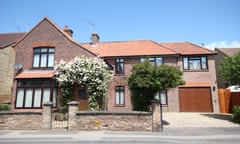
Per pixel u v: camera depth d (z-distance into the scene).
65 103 15.66
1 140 9.13
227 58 14.77
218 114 18.14
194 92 20.08
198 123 13.77
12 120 11.80
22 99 16.47
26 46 17.83
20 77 16.47
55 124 12.64
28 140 9.12
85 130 11.27
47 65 17.33
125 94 19.94
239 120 13.92
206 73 20.41
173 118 15.87
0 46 21.08
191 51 21.31
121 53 21.41
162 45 22.31
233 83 14.12
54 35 17.73
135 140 9.07
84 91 16.41
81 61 15.73
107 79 16.81
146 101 14.30
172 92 20.09
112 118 11.35
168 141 8.89
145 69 13.31
